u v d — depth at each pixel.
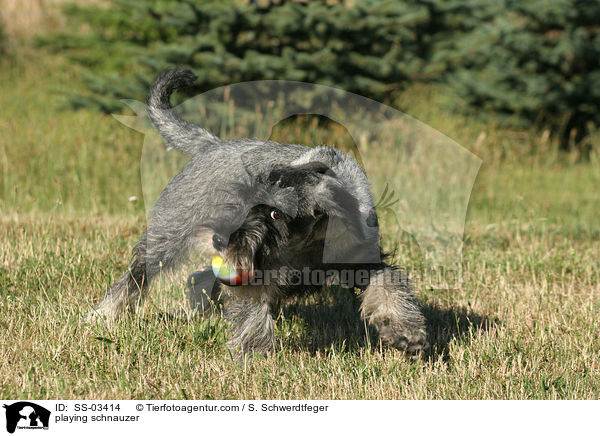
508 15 37.97
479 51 36.94
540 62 38.44
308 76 30.22
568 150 38.78
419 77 33.25
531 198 30.38
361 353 13.92
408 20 31.28
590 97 37.84
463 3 33.69
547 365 13.35
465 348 14.13
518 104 37.38
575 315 16.02
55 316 14.80
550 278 18.97
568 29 37.44
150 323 14.68
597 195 31.16
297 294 14.02
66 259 18.23
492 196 30.30
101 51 37.81
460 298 17.47
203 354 13.70
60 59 49.88
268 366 13.13
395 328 13.27
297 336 15.20
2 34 52.09
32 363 12.62
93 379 12.29
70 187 28.06
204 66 29.84
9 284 16.67
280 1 31.81
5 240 20.22
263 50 31.81
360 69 32.19
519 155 36.44
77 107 33.19
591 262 20.42
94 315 15.05
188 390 12.19
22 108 39.34
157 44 30.64
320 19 30.52
